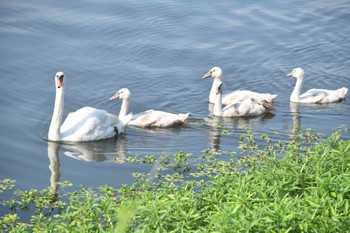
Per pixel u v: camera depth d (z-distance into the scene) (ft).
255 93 78.74
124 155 65.26
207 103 78.59
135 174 59.26
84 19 93.35
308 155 58.75
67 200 55.06
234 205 42.93
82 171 61.26
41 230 46.19
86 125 68.74
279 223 40.93
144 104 77.30
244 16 98.48
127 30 91.66
